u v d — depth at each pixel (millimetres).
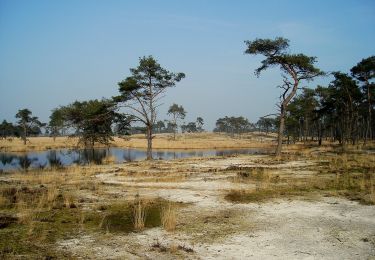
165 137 137125
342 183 16750
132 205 12758
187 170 25031
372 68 44750
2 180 21375
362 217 10812
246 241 8719
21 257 7484
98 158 48781
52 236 9102
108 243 8578
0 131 120375
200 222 10453
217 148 83312
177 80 40219
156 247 8273
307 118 74250
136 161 37781
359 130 80312
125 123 41281
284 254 7812
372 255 7695
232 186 17016
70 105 47750
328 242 8609
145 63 37906
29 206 12727
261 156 37344
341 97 52531
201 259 7512
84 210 12055
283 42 35000
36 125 114688
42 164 41000
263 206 12438
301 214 11266
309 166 25203
